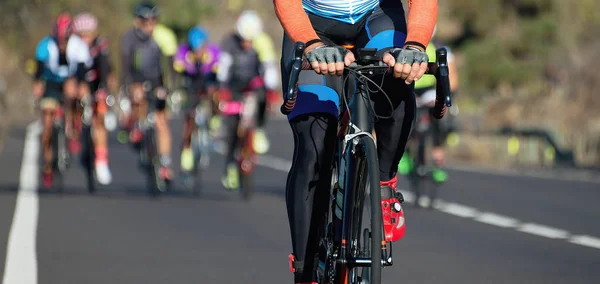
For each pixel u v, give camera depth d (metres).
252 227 21.81
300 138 11.17
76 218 22.81
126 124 48.53
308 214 11.20
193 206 26.08
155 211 24.69
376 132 10.93
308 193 11.17
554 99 50.47
